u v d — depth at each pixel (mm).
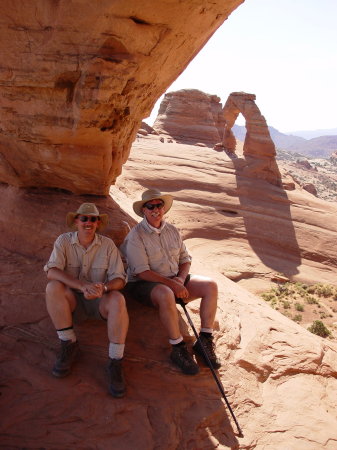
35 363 3961
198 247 23844
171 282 4477
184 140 43875
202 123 45000
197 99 44812
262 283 21766
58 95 4695
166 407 3824
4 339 4191
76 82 4562
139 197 22859
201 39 5125
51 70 4430
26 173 6230
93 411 3578
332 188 94938
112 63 4297
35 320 4539
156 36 4387
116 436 3438
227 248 24484
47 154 5594
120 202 9961
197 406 3963
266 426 4145
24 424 3352
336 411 4859
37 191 6590
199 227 25328
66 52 4273
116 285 4035
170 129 44688
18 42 4309
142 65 4664
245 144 32781
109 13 3926
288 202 29328
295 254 25594
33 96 4789
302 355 5547
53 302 3869
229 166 31344
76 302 4070
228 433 3875
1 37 4281
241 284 21172
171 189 27609
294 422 4316
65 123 4980
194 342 4848
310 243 26312
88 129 5094
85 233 4051
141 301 4711
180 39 4719
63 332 3885
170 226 4777
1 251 6102
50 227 6113
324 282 23484
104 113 4930
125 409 3668
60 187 6570
